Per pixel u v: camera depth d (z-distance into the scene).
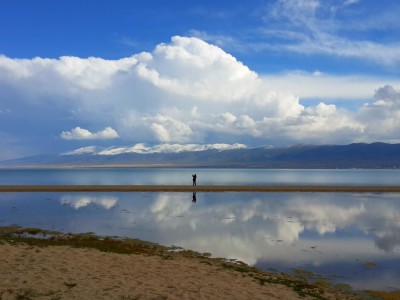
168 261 16.95
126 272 14.04
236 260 18.95
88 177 138.62
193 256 19.31
